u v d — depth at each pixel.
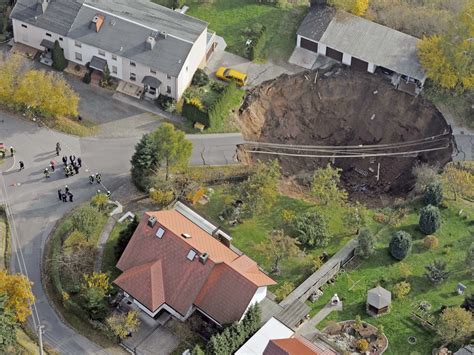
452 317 121.69
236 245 134.88
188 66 153.75
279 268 132.25
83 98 153.62
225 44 165.62
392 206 147.75
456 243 139.62
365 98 164.25
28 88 144.50
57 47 154.25
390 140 163.25
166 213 128.62
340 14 167.00
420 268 135.25
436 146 158.75
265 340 118.31
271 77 162.12
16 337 116.31
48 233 133.00
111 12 155.12
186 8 170.62
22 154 143.50
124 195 139.62
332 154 162.25
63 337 119.94
